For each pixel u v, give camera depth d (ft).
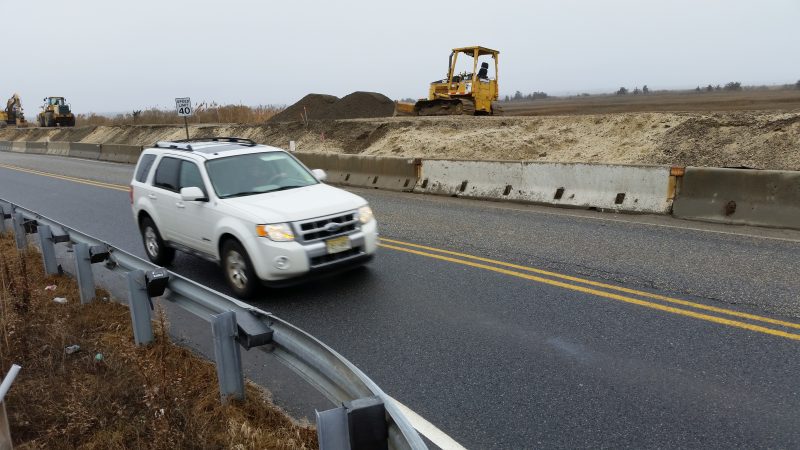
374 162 51.08
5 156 119.03
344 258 20.94
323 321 18.58
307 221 20.21
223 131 105.19
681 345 15.43
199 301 13.91
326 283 22.54
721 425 11.80
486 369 14.71
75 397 12.39
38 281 22.98
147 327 16.19
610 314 17.84
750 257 23.27
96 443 11.44
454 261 24.67
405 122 75.10
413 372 14.76
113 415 12.27
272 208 20.62
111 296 21.27
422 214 36.42
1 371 13.84
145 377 12.68
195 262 27.02
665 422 12.00
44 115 184.03
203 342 17.15
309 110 124.67
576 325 17.15
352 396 8.82
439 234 30.22
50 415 12.24
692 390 13.16
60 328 16.12
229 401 12.72
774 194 28.76
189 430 10.96
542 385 13.75
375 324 18.10
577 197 36.86
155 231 26.30
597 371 14.28
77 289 21.88
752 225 29.19
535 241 27.63
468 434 11.92
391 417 7.54
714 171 30.89
